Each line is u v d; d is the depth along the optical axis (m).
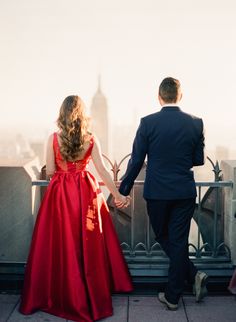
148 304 3.38
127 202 3.40
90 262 3.24
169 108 3.18
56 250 3.27
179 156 3.15
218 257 3.73
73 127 3.18
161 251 3.84
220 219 3.91
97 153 3.27
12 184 3.60
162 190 3.16
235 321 3.12
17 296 3.54
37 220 3.33
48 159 3.30
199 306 3.34
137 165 3.18
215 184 3.62
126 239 3.96
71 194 3.26
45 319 3.17
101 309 3.21
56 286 3.27
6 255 3.66
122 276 3.48
